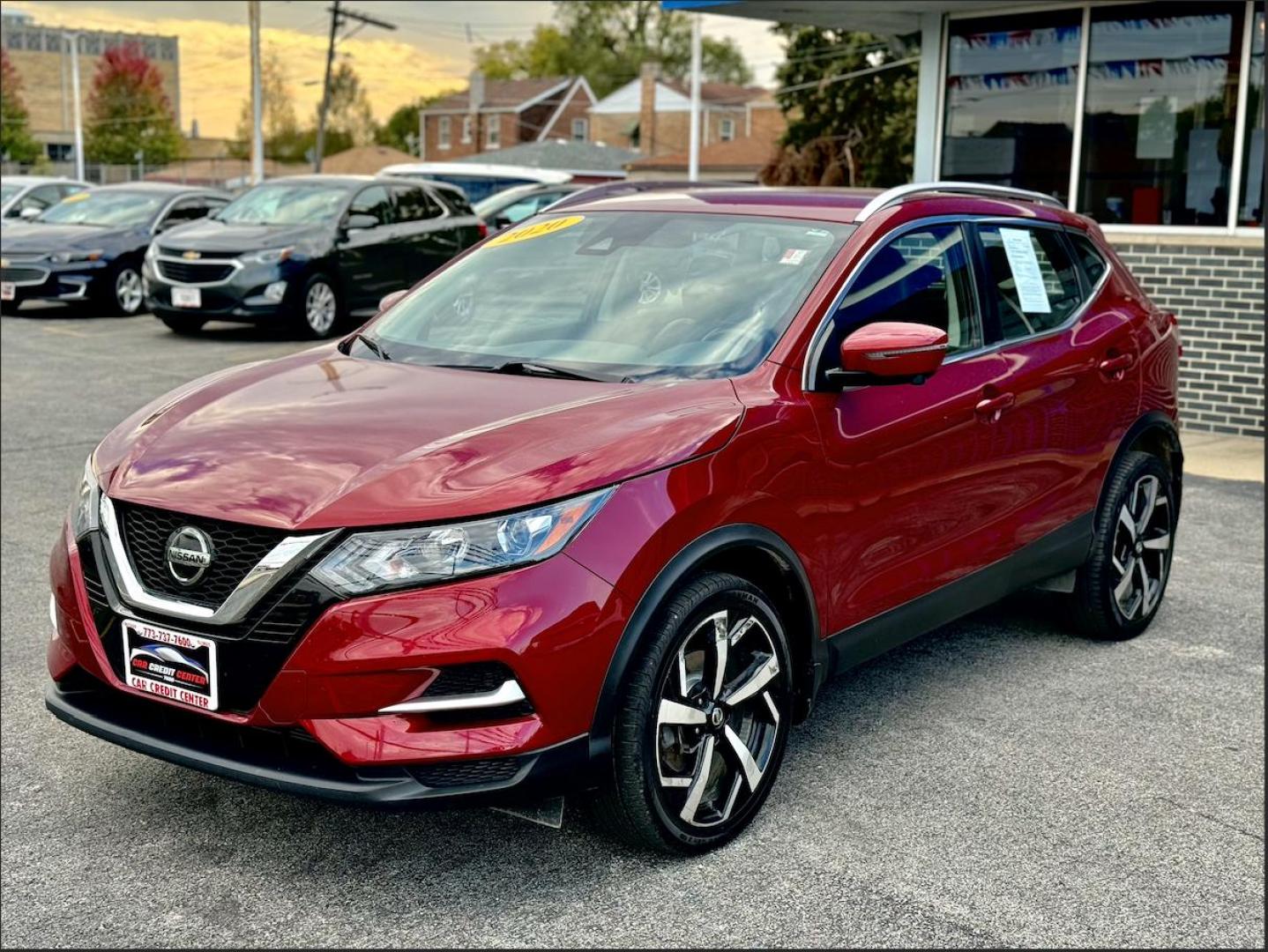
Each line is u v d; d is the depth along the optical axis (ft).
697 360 12.26
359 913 10.25
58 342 46.83
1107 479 16.57
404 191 53.36
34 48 354.13
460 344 13.37
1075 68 34.99
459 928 10.04
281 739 9.98
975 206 15.19
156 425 11.78
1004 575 14.82
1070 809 12.20
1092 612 16.71
